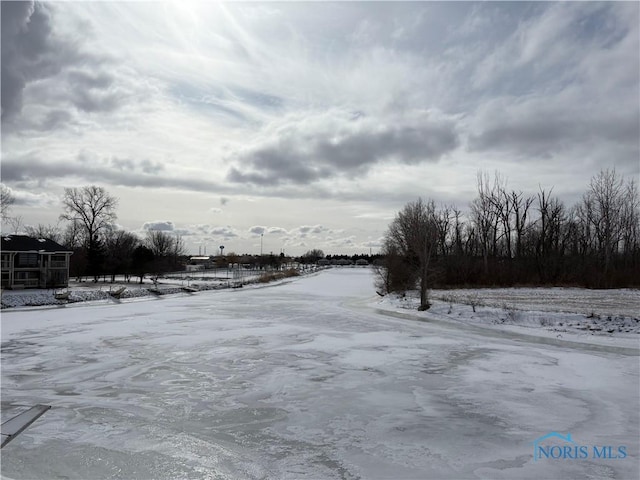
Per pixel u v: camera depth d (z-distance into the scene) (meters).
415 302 33.69
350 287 60.81
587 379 13.32
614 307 27.95
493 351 17.58
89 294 41.56
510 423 9.62
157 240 99.12
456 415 10.16
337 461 7.76
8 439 8.74
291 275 90.19
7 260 45.75
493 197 59.81
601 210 53.75
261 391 12.10
